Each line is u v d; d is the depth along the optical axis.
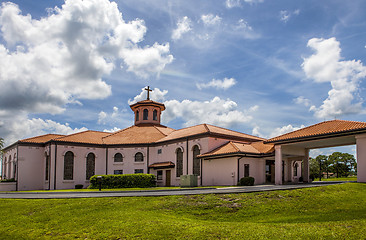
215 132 34.00
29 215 15.24
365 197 18.05
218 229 12.10
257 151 32.31
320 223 12.52
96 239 11.74
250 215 14.82
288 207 15.96
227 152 30.12
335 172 70.25
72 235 12.27
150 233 11.95
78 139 38.75
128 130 45.28
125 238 11.67
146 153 39.84
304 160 33.62
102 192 22.50
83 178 37.66
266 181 32.62
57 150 36.16
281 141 28.55
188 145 35.69
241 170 30.06
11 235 12.70
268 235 11.21
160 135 42.19
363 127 22.84
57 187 35.47
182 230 12.15
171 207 16.05
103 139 41.66
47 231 12.91
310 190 19.16
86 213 15.09
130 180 31.97
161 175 38.72
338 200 17.33
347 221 12.62
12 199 19.17
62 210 15.66
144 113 48.28
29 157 37.69
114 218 13.96
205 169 33.25
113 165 39.75
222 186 28.30
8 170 41.28
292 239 10.75
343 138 25.97
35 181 37.59
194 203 16.56
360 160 23.14
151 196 18.28
